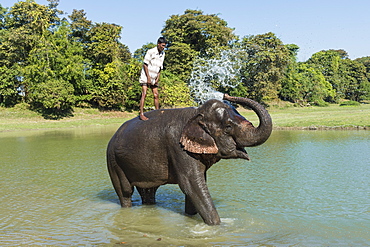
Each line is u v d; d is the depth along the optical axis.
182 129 6.36
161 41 7.08
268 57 63.94
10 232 6.27
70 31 57.16
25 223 6.75
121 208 7.65
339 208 7.15
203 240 5.69
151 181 6.87
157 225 6.51
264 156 14.03
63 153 16.64
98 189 9.45
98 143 20.91
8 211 7.55
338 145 16.52
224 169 11.58
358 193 8.22
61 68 51.81
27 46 52.88
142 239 5.83
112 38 57.47
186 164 6.22
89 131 31.95
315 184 9.18
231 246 5.42
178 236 5.91
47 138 25.25
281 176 10.26
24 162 14.16
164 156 6.53
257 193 8.46
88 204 8.02
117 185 7.53
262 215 6.82
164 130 6.48
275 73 66.06
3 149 18.86
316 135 21.33
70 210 7.57
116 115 53.47
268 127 5.67
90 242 5.75
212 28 63.84
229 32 65.88
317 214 6.82
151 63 7.11
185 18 65.12
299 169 11.19
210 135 6.14
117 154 7.10
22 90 52.88
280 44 66.00
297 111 57.78
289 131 24.66
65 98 49.06
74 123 42.31
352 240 5.54
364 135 20.39
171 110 6.75
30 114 48.31
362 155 13.52
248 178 10.14
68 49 53.75
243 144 5.91
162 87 51.44
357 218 6.54
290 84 74.56
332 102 93.56
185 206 7.20
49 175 11.38
